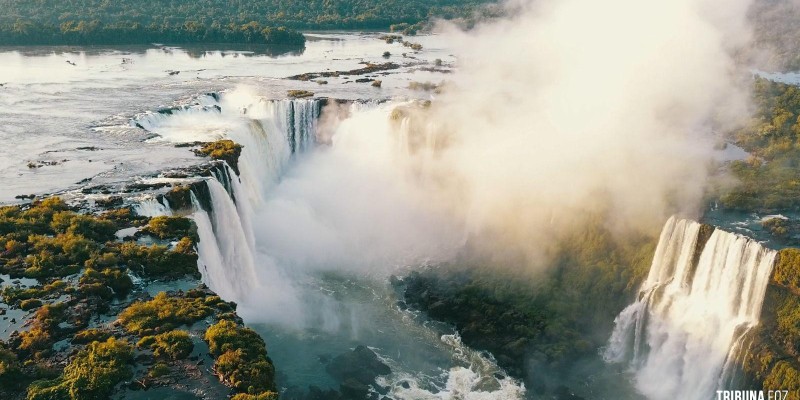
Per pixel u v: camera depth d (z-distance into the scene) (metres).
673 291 65.06
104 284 50.56
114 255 54.06
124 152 83.31
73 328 45.78
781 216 67.94
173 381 41.12
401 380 61.78
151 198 66.12
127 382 40.88
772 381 53.09
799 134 95.75
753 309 57.78
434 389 61.19
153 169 76.00
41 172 75.12
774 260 55.94
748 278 58.38
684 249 65.19
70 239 55.88
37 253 54.72
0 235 57.19
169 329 46.09
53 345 43.97
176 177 72.69
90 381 39.69
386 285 79.12
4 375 40.09
